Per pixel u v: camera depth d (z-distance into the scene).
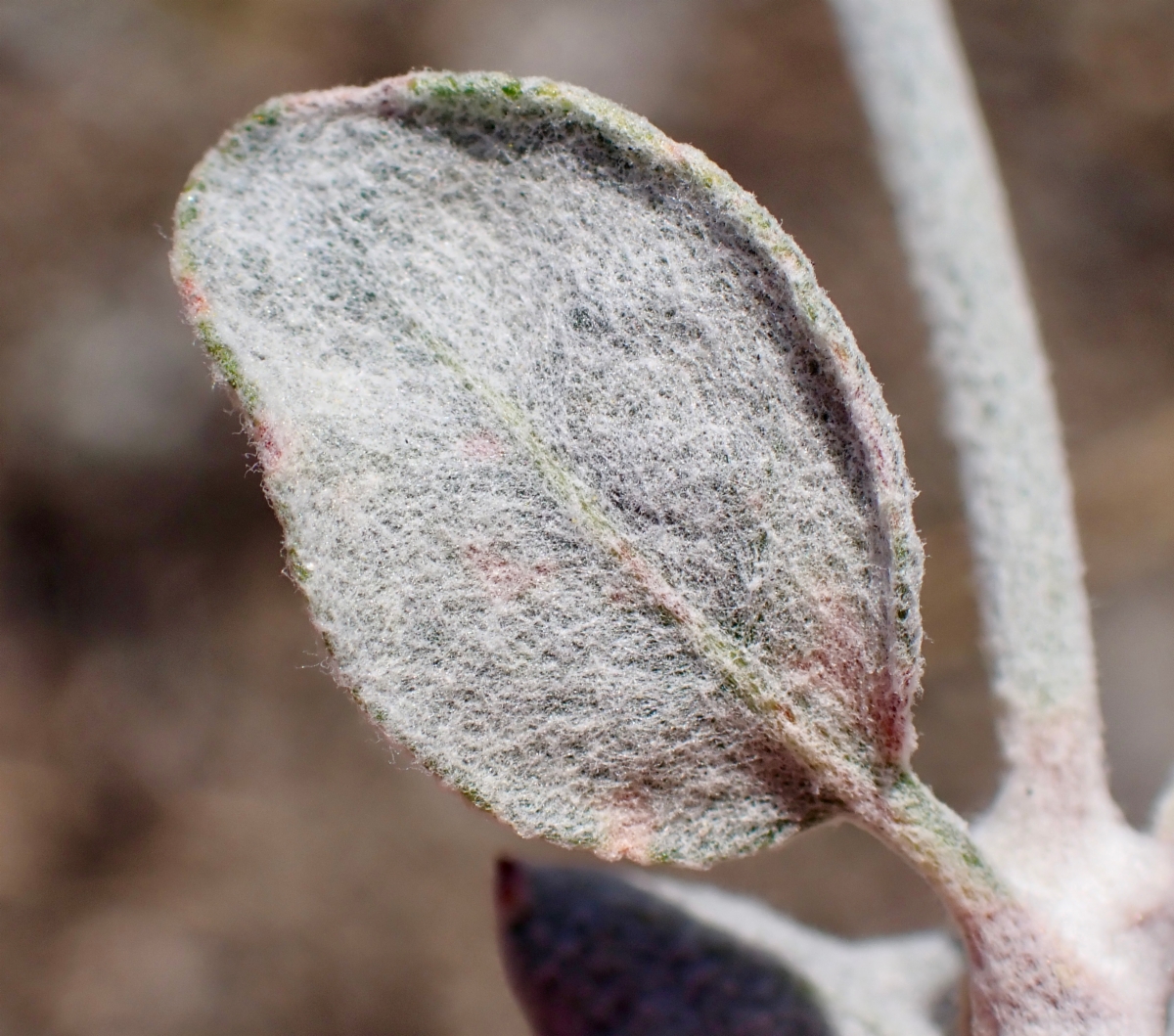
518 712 0.07
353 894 0.22
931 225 0.08
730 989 0.08
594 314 0.07
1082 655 0.07
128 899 0.22
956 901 0.07
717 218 0.07
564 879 0.08
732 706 0.07
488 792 0.07
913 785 0.07
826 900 0.20
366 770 0.22
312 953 0.22
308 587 0.07
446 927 0.22
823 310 0.07
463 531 0.07
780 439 0.07
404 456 0.07
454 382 0.07
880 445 0.07
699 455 0.07
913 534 0.07
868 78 0.08
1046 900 0.07
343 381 0.07
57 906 0.22
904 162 0.08
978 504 0.08
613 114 0.07
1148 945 0.07
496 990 0.21
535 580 0.07
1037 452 0.08
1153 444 0.21
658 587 0.07
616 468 0.07
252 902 0.22
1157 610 0.20
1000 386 0.08
